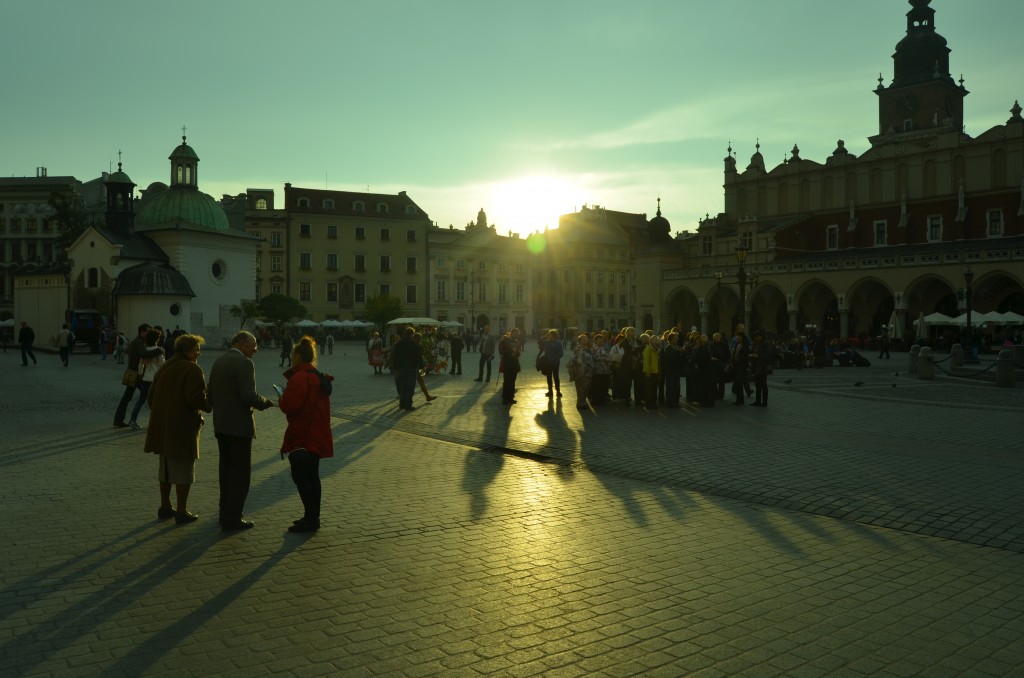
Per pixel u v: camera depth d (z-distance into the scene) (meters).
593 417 17.59
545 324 114.75
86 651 5.00
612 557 7.05
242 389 7.90
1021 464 11.59
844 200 75.81
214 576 6.48
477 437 14.49
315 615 5.62
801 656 4.96
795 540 7.66
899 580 6.46
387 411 18.77
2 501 9.19
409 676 4.66
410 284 101.88
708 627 5.43
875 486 10.05
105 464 11.54
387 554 7.12
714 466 11.46
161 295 55.94
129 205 65.00
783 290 69.06
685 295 80.75
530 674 4.70
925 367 28.61
